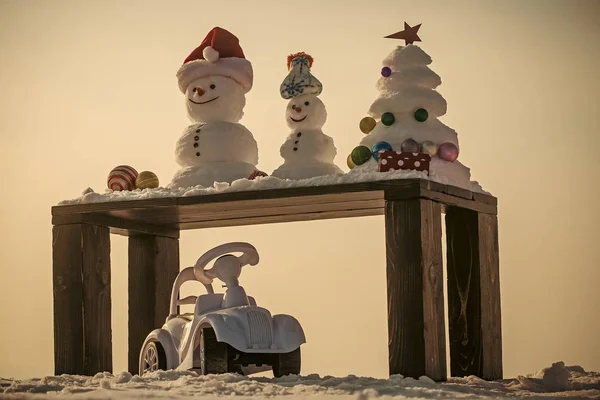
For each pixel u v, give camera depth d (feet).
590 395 12.50
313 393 11.75
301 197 14.25
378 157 14.55
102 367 15.85
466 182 15.42
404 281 13.52
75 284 15.51
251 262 15.23
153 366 15.14
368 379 13.05
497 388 13.61
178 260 18.57
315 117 15.57
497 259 16.06
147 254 17.98
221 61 16.33
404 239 13.53
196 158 16.01
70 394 11.41
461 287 15.57
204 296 14.82
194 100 16.22
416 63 15.52
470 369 15.44
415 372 13.41
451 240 15.66
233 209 15.51
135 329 17.95
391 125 15.15
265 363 14.37
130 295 18.04
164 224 17.72
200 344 14.33
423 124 15.12
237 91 16.35
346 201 14.80
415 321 13.43
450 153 14.98
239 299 14.79
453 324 15.62
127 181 16.25
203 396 11.24
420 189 13.48
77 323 15.46
